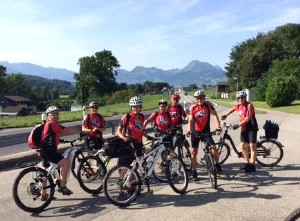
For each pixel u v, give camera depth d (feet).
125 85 271.49
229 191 17.37
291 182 18.71
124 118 17.25
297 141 32.19
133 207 15.48
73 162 18.24
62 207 15.69
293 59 118.42
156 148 17.10
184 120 22.22
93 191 17.40
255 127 21.06
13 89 321.52
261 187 17.88
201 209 14.94
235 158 25.11
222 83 272.31
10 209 15.43
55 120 16.14
